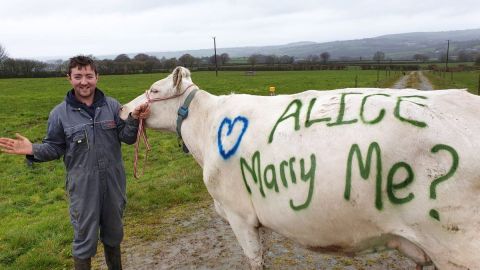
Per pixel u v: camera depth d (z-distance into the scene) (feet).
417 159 8.68
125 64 288.51
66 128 13.56
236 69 313.53
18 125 67.41
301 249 17.87
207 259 17.93
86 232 13.79
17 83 185.57
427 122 8.72
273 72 278.87
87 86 13.70
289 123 10.76
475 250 8.11
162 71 292.40
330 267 16.25
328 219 9.98
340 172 9.46
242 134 11.87
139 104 14.71
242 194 12.14
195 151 14.33
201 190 27.81
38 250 19.79
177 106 14.47
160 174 35.60
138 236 20.90
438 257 8.73
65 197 32.99
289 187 10.52
